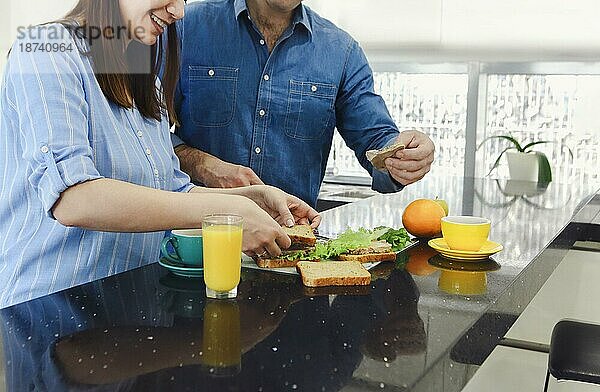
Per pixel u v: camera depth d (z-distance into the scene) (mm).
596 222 2516
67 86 1294
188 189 1668
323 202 3311
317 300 1225
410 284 1345
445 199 2572
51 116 1246
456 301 1242
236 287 1238
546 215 2213
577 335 1916
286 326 1081
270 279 1359
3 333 1020
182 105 2371
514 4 3365
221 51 2307
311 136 2381
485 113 3555
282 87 2316
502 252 1648
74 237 1431
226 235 1200
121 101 1473
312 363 930
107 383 850
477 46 3467
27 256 1424
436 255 1611
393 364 936
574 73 3309
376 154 1896
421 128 3715
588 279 2455
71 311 1135
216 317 1119
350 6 3658
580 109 3389
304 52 2324
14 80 1285
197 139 2365
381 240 1641
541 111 3461
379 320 1122
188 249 1349
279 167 2365
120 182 1265
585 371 1734
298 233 1540
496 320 1270
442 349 999
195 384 851
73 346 976
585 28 3256
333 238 1706
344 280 1325
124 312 1134
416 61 3594
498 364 2361
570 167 3443
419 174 1938
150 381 858
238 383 855
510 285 1359
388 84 3752
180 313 1137
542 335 2500
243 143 2340
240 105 2322
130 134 1515
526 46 3377
